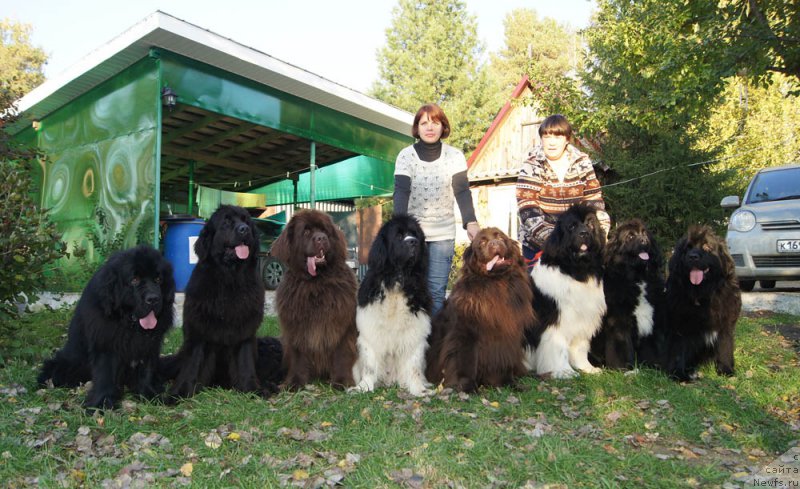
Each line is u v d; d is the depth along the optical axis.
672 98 7.28
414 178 5.52
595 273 4.97
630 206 15.51
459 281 4.75
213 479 2.73
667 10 8.02
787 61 6.14
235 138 13.06
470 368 4.57
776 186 9.77
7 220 5.21
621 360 5.26
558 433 3.39
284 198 17.53
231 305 4.30
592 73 17.19
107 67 9.46
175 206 15.24
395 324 4.59
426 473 2.77
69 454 3.04
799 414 3.79
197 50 9.12
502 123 19.28
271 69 10.05
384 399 4.30
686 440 3.38
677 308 4.95
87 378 4.39
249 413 3.77
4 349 5.33
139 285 3.87
